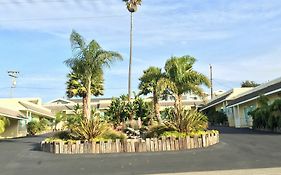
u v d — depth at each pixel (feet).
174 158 43.57
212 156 43.55
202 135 53.93
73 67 73.56
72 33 72.08
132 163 41.24
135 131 72.84
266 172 32.37
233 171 33.53
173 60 81.00
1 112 103.14
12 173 37.88
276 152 43.86
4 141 87.86
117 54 73.10
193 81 80.18
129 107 84.89
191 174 33.12
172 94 81.71
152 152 50.62
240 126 116.88
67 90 106.52
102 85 108.68
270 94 94.58
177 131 56.59
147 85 95.40
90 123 56.95
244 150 47.09
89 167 39.78
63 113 193.47
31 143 79.20
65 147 53.57
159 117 86.38
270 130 82.12
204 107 168.86
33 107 158.10
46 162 44.73
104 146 52.85
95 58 72.33
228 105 127.65
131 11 106.73
